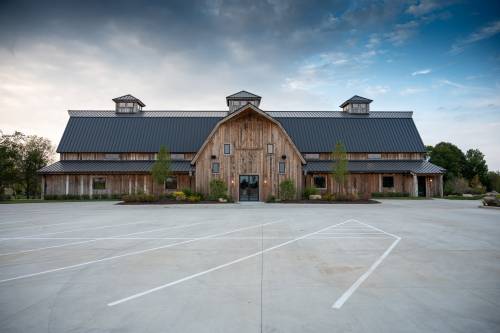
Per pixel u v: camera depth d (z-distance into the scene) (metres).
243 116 29.80
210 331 4.02
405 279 6.05
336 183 34.84
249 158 29.44
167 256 7.95
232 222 14.52
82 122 38.62
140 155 36.31
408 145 37.62
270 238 10.37
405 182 35.38
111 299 5.11
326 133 38.53
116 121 38.97
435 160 58.91
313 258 7.69
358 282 5.88
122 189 34.09
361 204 25.53
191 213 18.92
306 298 5.10
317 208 22.20
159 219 15.84
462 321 4.29
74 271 6.68
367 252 8.31
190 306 4.81
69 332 4.04
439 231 11.73
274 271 6.60
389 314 4.50
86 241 9.99
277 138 29.67
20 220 15.66
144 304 4.89
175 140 37.25
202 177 29.22
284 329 4.07
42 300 5.09
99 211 20.50
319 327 4.12
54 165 34.91
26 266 7.09
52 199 33.75
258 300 5.03
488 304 4.85
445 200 31.03
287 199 28.14
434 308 4.70
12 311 4.68
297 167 29.45
